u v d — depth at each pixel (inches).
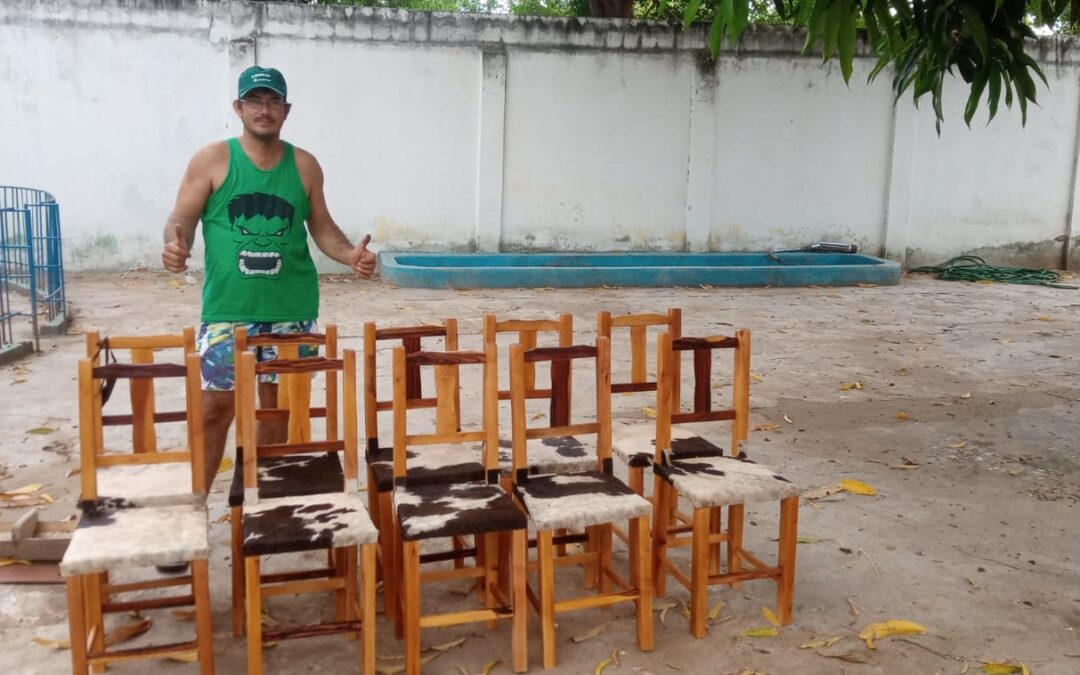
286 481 127.0
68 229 443.2
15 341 298.4
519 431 128.6
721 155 507.8
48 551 143.6
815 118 515.8
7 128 432.1
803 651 126.0
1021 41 168.6
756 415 237.5
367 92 460.4
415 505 119.8
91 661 108.9
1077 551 159.2
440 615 120.9
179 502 118.2
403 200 474.0
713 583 130.0
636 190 500.7
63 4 426.9
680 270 455.5
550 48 477.1
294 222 143.9
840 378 276.8
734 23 130.4
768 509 175.9
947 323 372.2
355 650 124.3
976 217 546.0
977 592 143.3
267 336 131.3
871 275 476.4
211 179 140.0
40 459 192.2
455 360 127.3
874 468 199.0
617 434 149.3
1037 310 409.4
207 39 441.1
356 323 340.5
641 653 124.9
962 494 184.9
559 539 142.4
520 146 483.8
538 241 494.9
